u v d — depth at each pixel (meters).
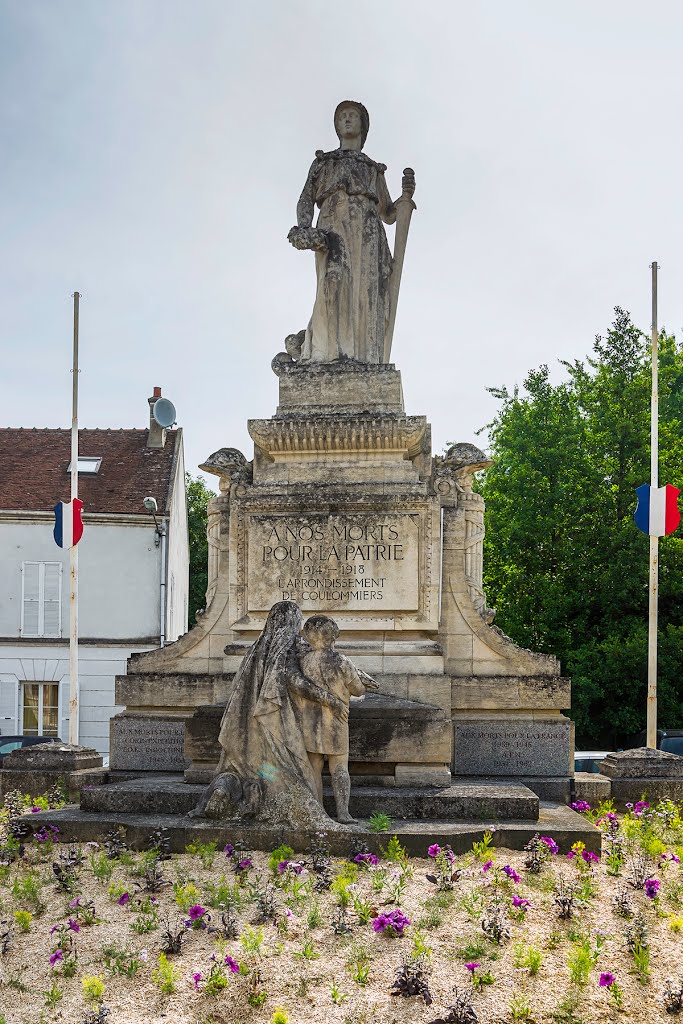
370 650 10.68
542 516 26.47
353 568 10.79
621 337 28.36
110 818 8.44
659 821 9.41
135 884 7.14
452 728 10.39
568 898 6.68
